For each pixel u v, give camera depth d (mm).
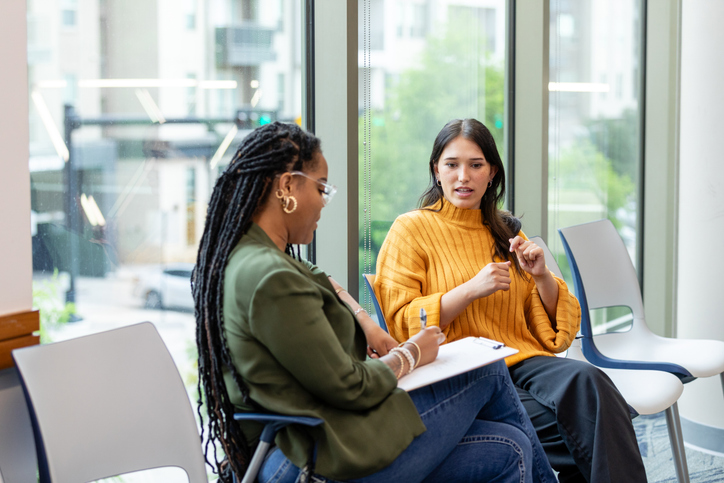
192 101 1976
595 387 1603
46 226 1707
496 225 1990
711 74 2699
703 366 2084
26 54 1335
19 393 1319
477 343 1537
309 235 1351
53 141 1706
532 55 2838
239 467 1270
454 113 2709
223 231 1262
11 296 1334
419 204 2137
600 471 1546
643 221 3631
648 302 3635
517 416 1518
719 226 2691
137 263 1898
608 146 3402
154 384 1293
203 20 1977
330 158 2230
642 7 3482
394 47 2451
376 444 1181
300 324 1132
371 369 1234
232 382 1233
